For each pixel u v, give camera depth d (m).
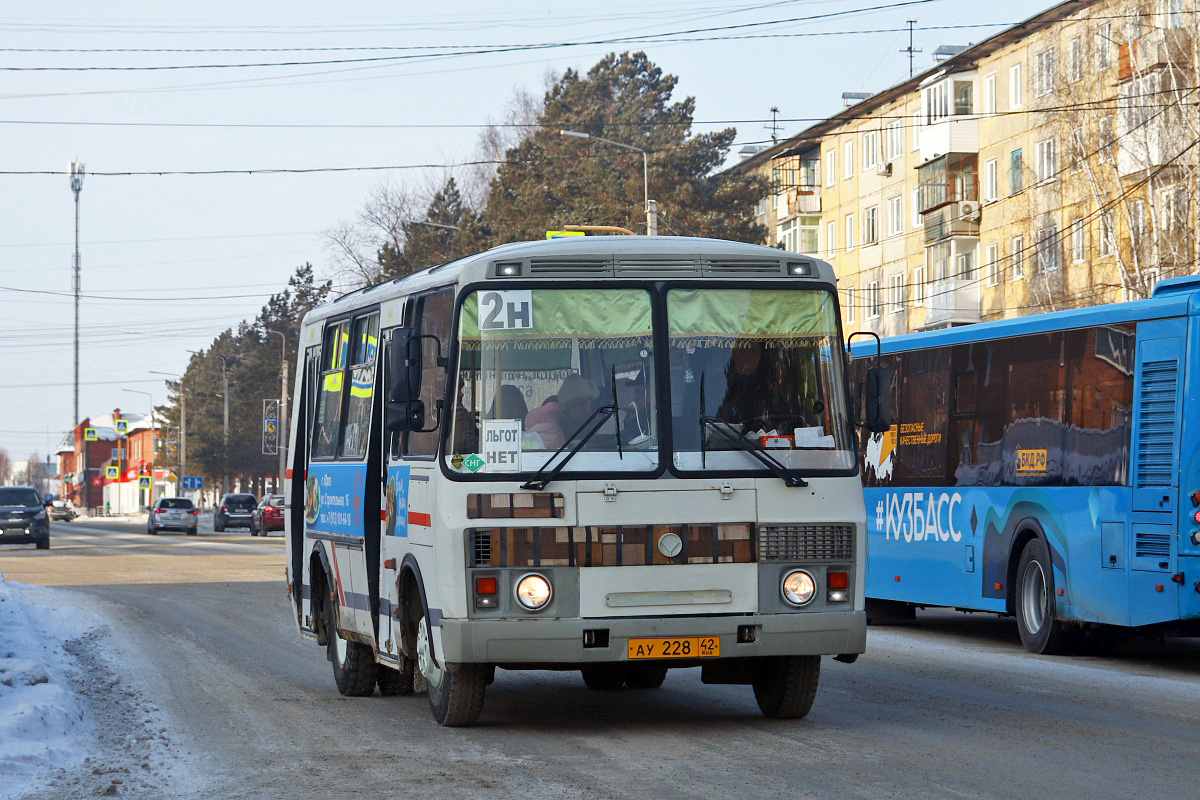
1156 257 45.12
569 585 11.09
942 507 20.95
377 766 10.52
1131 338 17.20
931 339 21.36
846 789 9.36
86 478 185.62
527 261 11.52
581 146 80.88
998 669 16.70
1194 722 12.36
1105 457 17.52
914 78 73.81
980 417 20.14
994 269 67.62
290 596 17.64
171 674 16.92
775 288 11.77
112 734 12.41
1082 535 17.83
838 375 11.80
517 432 11.25
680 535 11.23
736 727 12.12
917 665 17.11
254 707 14.08
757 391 11.57
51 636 21.33
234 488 142.12
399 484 12.73
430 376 12.05
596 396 11.35
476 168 96.94
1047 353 18.75
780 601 11.34
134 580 35.81
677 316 11.55
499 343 11.39
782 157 91.56
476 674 11.98
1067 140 51.31
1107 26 50.78
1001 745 11.10
